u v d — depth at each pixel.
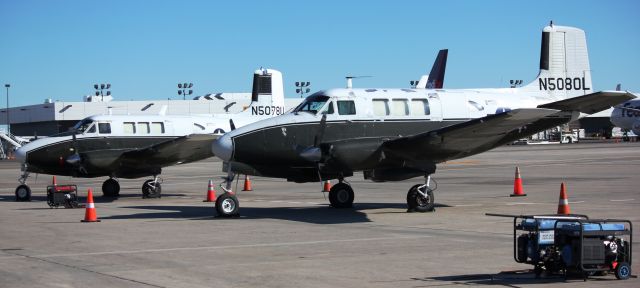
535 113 18.25
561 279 10.89
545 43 25.28
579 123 127.94
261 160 20.97
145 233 17.12
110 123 29.89
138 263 12.88
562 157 54.34
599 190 27.05
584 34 25.70
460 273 11.55
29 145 28.59
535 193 26.56
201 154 28.05
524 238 11.27
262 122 20.98
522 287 10.44
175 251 14.24
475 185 31.23
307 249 14.30
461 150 21.11
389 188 31.00
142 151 27.36
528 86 24.94
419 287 10.58
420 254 13.45
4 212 22.98
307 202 25.45
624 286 10.34
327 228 17.67
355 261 12.81
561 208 19.17
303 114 21.27
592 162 46.31
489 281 10.91
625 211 20.02
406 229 17.23
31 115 103.25
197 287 10.78
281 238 15.95
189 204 25.64
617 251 10.74
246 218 20.31
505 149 73.56
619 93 20.05
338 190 22.77
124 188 34.84
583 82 25.58
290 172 21.64
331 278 11.33
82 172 28.12
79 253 14.10
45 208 24.53
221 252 14.05
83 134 29.34
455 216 19.84
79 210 23.64
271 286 10.80
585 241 10.56
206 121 32.72
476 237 15.60
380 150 19.86
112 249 14.59
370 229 17.34
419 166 20.81
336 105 21.41
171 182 37.94
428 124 22.17
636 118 87.44
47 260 13.29
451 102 22.62
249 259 13.19
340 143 19.69
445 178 35.72
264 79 38.91
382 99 21.91
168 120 31.33
